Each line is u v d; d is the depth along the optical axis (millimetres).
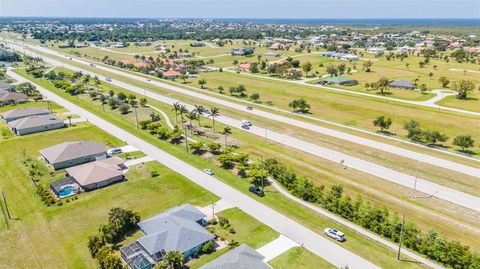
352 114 123125
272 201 67438
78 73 176625
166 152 91188
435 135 92812
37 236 57188
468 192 69812
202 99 144375
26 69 199625
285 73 194625
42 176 77812
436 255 50875
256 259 48281
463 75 185750
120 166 81875
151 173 78250
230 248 53594
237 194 70000
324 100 141000
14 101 133375
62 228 59094
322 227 59219
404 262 50594
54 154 83562
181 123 113438
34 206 65812
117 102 131000
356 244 54625
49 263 50938
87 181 71375
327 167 81438
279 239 55812
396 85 161875
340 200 63094
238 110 128500
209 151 91188
